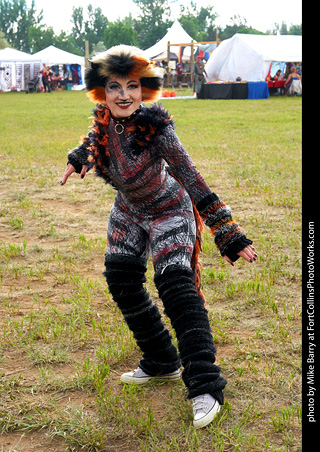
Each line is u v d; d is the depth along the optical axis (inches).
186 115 810.8
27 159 429.1
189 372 116.5
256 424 119.3
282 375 136.3
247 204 292.5
